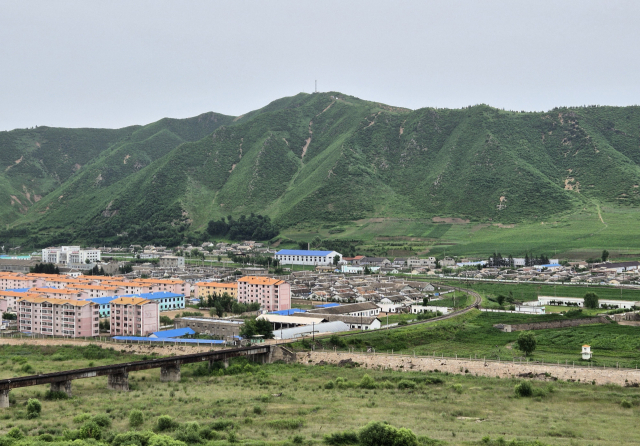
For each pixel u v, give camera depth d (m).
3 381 136.38
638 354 195.25
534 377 168.50
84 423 118.00
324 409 133.12
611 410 133.75
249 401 140.75
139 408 133.62
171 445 99.75
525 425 120.88
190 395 148.12
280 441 106.19
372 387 158.62
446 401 141.38
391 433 104.75
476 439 109.06
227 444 103.69
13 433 108.69
